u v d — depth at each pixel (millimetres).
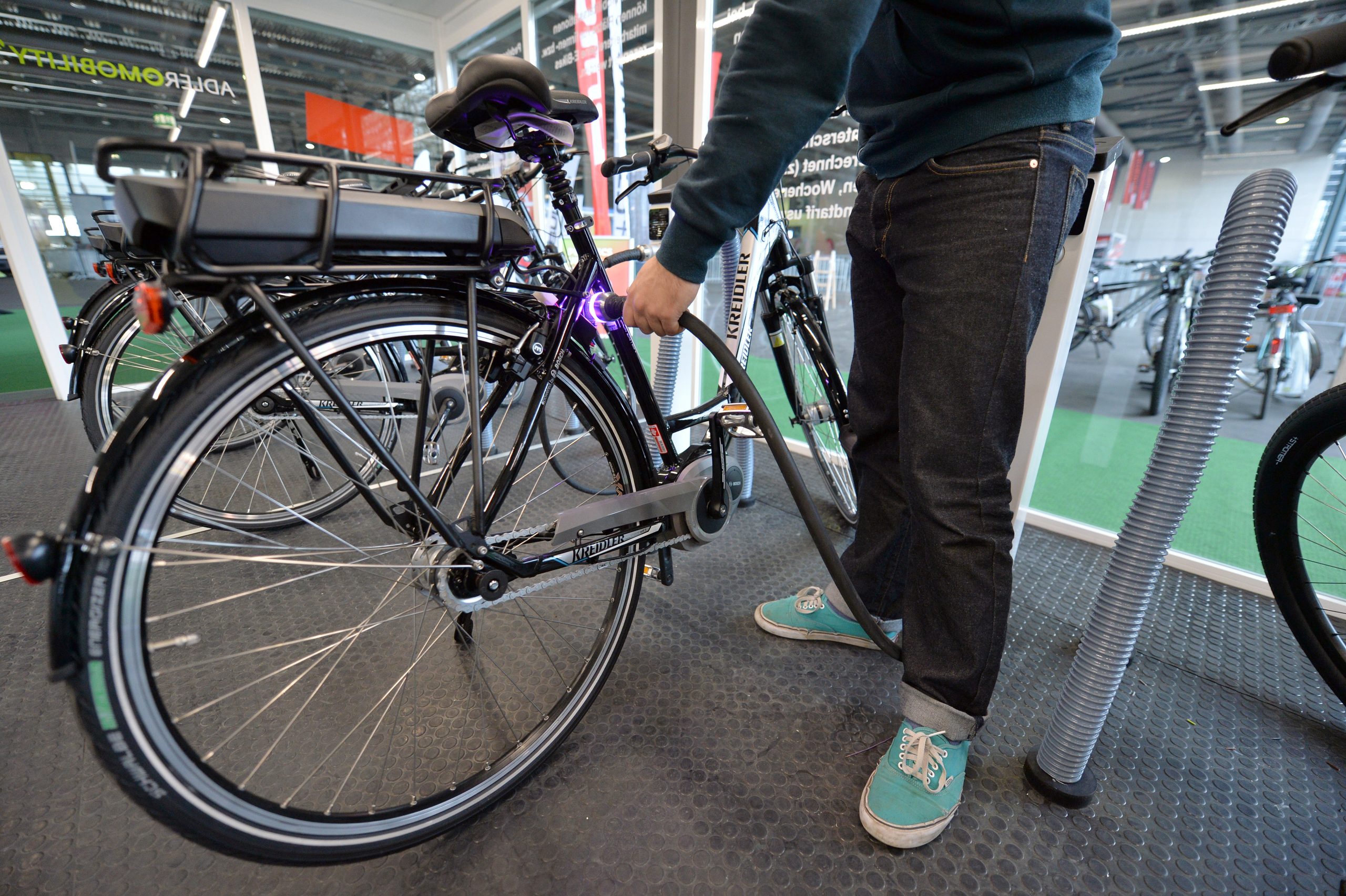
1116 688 841
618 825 844
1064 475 2230
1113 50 719
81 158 3441
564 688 1106
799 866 793
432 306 686
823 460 1592
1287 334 2516
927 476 796
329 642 1208
